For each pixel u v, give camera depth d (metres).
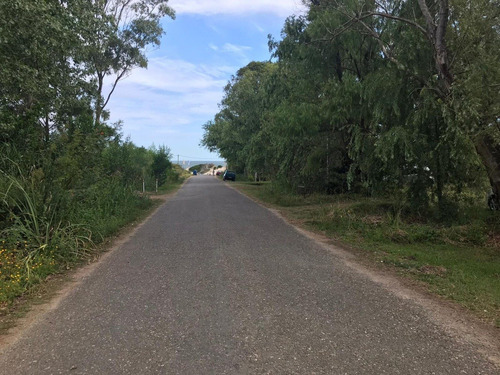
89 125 12.77
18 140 9.69
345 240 9.53
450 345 3.77
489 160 11.18
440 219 11.47
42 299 5.36
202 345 3.80
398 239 9.73
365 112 12.70
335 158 19.38
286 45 16.00
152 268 6.89
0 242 7.11
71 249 7.68
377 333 4.05
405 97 11.45
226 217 13.91
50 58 10.78
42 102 10.60
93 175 12.18
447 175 11.35
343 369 3.31
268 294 5.33
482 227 10.47
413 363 3.41
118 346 3.81
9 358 3.61
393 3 12.47
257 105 29.95
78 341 3.95
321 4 15.09
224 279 6.07
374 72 12.70
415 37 11.02
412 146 10.69
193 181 54.81
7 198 7.53
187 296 5.29
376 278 6.19
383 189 12.71
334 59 15.97
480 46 9.76
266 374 3.25
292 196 19.86
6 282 5.65
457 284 5.91
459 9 9.98
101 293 5.55
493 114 9.16
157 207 18.39
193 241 9.35
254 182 47.34
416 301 5.07
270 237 9.85
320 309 4.75
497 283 6.17
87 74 13.59
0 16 7.92
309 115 14.88
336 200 17.86
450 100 9.83
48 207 8.18
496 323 4.34
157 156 33.59
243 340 3.90
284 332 4.08
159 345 3.82
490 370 3.29
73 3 10.49
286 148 18.91
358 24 13.70
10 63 8.93
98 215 10.60
